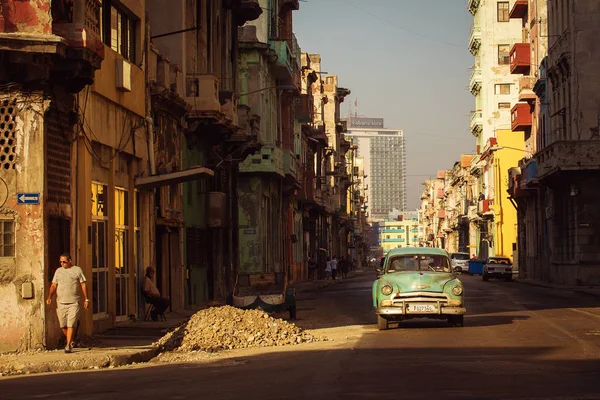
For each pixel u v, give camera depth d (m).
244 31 48.34
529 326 21.67
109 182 22.89
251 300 26.84
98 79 21.47
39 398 11.60
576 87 48.84
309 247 80.00
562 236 51.97
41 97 17.81
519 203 71.00
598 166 46.84
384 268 22.98
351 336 20.55
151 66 27.00
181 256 30.94
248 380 12.80
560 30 52.06
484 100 93.94
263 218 51.09
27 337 17.67
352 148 136.50
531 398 10.29
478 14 97.38
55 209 18.67
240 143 39.09
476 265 81.56
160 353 18.23
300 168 65.56
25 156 17.80
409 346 17.31
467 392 10.83
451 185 143.00
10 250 17.80
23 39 16.97
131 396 11.48
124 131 24.06
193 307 32.16
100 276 22.17
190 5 32.47
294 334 20.30
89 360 15.90
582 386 11.22
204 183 35.69
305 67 75.62
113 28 23.56
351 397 10.63
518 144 88.19
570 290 43.19
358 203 160.75
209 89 31.73
